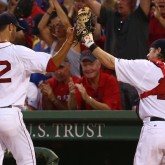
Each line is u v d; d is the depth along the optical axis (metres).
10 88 22.81
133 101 28.50
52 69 23.00
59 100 28.97
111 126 26.77
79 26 22.70
